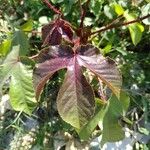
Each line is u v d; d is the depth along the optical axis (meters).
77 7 0.30
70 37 0.26
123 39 0.30
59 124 0.27
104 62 0.21
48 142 0.27
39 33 0.28
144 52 0.31
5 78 0.22
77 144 0.27
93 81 0.26
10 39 0.25
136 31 0.27
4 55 0.24
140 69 0.29
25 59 0.22
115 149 0.27
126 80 0.29
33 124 0.27
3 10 0.31
